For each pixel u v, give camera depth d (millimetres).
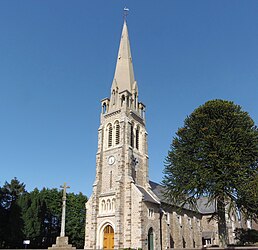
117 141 55875
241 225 71125
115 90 61594
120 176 51438
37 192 64188
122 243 47031
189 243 62219
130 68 65250
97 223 51000
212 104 42406
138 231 46875
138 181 54688
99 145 56938
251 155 38031
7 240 55875
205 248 19562
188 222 64875
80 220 74312
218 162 37188
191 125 42438
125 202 50062
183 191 40156
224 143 38094
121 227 47812
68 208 74125
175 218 58375
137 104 62281
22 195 62750
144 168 57281
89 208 52938
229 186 36844
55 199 72812
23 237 56844
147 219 48906
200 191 38906
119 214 48344
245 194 35844
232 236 64375
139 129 60312
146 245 46938
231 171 36781
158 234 50469
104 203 51844
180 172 40844
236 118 40375
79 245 72188
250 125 40938
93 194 53094
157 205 52875
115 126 57125
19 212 58594
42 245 63625
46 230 67938
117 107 59000
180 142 43250
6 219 59656
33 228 58250
